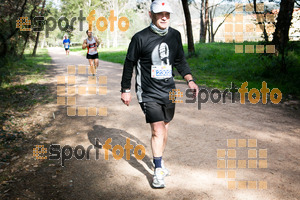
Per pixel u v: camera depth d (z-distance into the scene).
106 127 4.66
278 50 9.32
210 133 4.32
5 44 13.90
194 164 3.30
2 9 13.05
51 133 4.46
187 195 2.68
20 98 6.80
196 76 10.11
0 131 4.45
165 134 3.05
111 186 2.87
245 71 10.05
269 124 4.74
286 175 3.01
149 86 2.80
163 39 2.73
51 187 2.87
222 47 18.92
